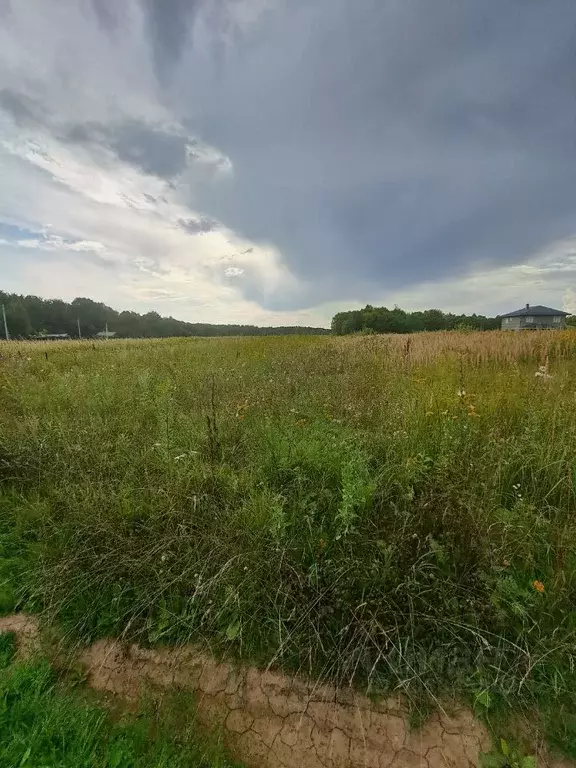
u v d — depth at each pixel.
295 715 1.62
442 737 1.52
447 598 1.83
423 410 3.62
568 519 2.31
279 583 1.96
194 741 1.56
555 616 1.79
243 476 2.86
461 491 2.27
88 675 1.83
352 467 2.47
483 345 9.73
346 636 1.79
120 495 2.65
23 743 1.50
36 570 2.31
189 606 2.02
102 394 4.89
